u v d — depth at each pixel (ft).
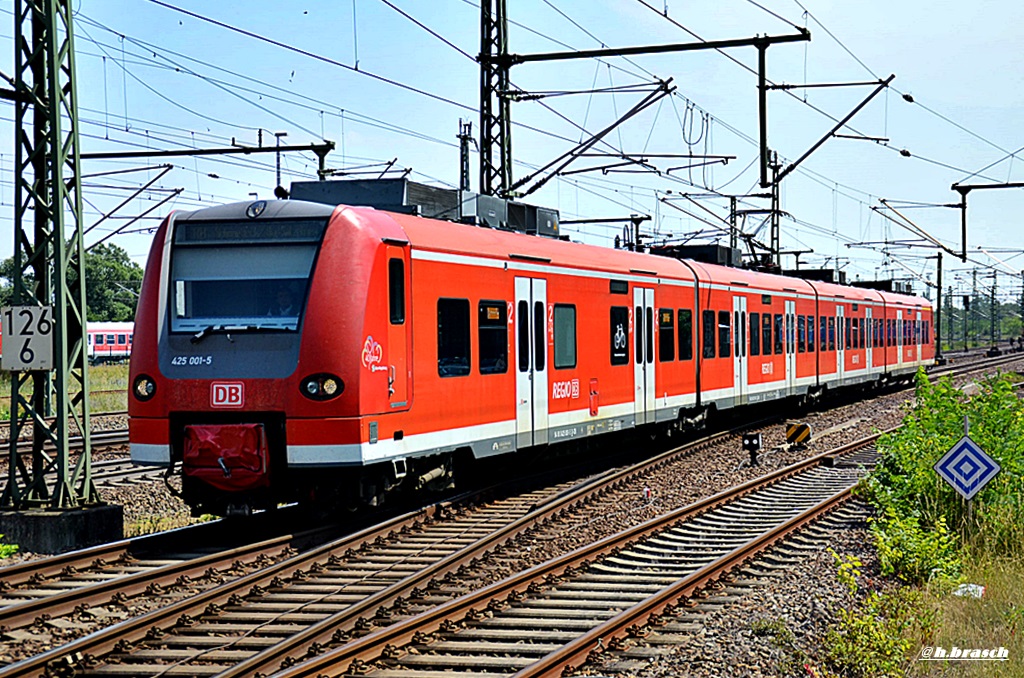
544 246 54.03
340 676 24.29
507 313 49.42
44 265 41.57
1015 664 25.73
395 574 34.73
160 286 40.65
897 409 103.04
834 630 27.48
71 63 41.88
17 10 41.11
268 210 40.40
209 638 27.50
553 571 34.50
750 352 83.15
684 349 70.54
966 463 38.83
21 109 41.42
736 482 56.08
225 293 40.19
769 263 108.06
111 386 143.43
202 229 40.91
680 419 71.77
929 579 34.17
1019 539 39.14
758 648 26.20
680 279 69.97
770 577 34.76
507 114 71.20
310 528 41.24
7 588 32.22
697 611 30.50
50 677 24.32
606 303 59.47
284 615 29.45
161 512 51.93
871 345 119.24
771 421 89.92
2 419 92.58
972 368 169.58
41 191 41.60
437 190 49.65
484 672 24.80
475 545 37.32
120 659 25.81
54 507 40.96
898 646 26.45
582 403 56.44
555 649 26.25
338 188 48.14
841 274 119.14
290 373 38.60
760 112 65.31
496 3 70.90
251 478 38.83
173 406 39.68
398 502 47.80
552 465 64.23
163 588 32.27
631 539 40.16
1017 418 45.70
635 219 107.86
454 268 45.16
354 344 38.75
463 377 45.68
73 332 42.57
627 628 27.99
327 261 39.17
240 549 36.06
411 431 41.98
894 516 38.63
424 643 26.81
